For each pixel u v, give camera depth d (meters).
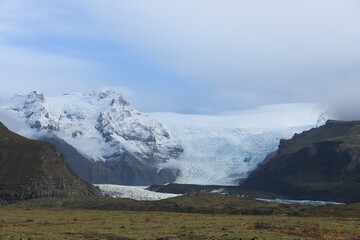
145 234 70.19
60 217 121.44
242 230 74.56
